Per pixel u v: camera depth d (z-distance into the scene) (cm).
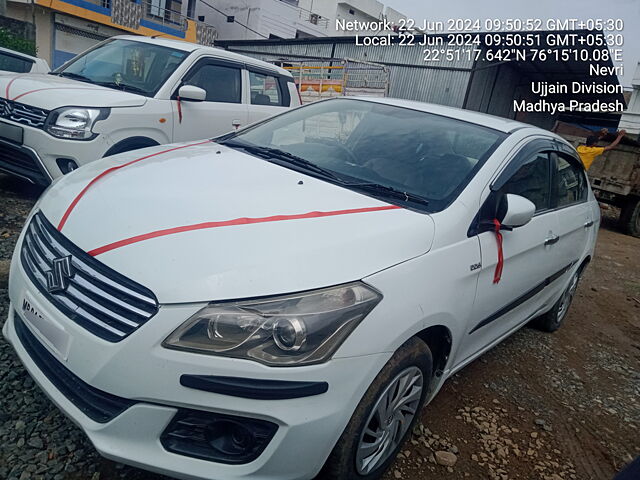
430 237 227
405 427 234
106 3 2233
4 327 227
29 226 228
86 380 175
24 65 714
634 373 420
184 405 169
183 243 185
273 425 173
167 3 2547
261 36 2923
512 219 255
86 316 179
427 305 211
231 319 169
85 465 206
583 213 416
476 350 297
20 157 452
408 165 285
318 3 3562
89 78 550
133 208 207
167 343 168
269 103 675
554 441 298
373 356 188
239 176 252
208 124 572
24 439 213
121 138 474
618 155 1086
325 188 251
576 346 450
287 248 189
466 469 254
